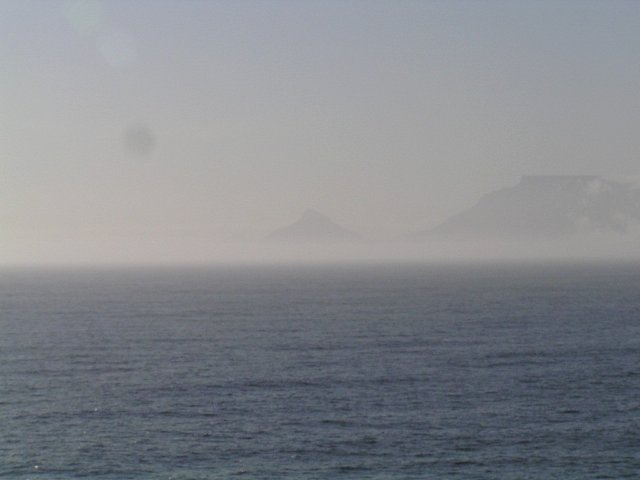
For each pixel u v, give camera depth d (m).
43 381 84.62
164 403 73.81
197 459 57.59
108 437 62.84
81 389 80.25
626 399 74.19
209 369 91.50
